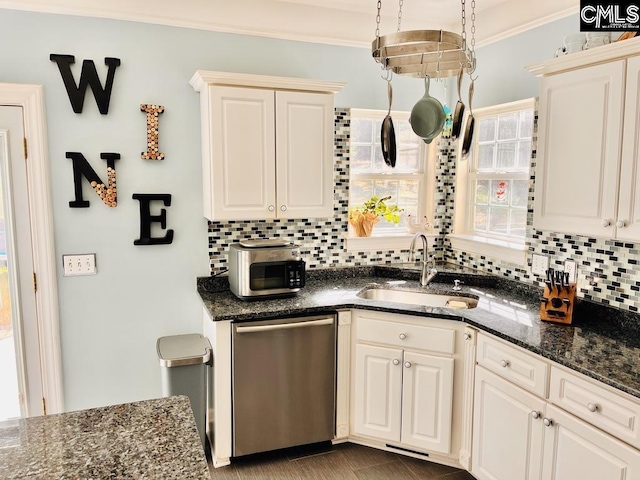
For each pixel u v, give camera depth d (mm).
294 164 2812
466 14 3166
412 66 2145
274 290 2742
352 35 3182
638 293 2195
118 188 2781
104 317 2818
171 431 1337
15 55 2527
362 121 3402
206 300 2758
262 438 2633
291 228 3191
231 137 2654
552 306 2330
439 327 2518
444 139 3506
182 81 2850
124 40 2711
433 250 3586
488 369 2297
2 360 2656
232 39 2924
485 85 3184
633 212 1914
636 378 1684
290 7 3004
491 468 2281
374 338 2680
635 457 1598
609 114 1980
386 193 3541
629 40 1861
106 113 2711
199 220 2969
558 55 2342
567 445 1862
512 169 3080
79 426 1363
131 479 1101
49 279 2668
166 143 2852
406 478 2523
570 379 1847
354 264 3391
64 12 2580
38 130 2574
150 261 2887
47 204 2625
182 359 2496
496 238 3230
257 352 2551
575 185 2154
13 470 1132
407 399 2629
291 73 3078
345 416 2799
